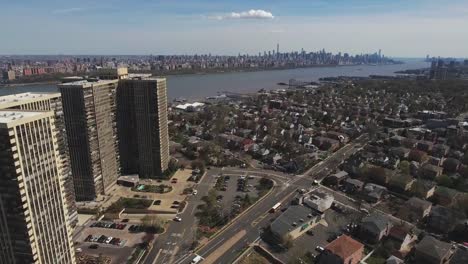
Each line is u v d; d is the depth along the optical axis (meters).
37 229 118.56
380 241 179.12
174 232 192.00
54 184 125.38
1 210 114.06
